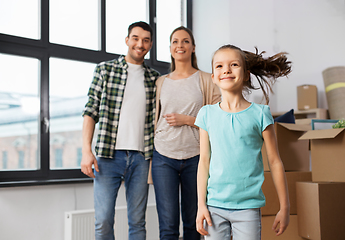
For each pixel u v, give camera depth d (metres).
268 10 3.84
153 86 2.06
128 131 1.94
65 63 3.18
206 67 3.86
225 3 3.69
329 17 3.49
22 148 2.90
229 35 3.62
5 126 2.83
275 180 1.32
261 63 1.53
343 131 2.04
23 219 2.69
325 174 2.14
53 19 3.15
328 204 1.96
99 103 1.99
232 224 1.29
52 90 3.09
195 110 1.91
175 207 1.85
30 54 2.96
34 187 2.76
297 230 2.10
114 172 1.90
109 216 1.88
